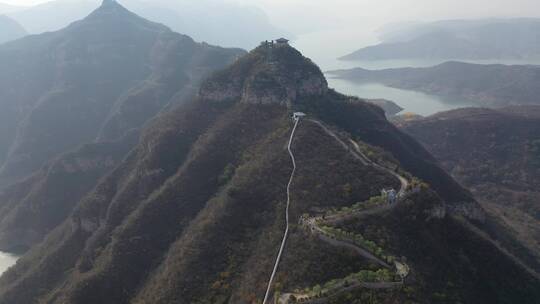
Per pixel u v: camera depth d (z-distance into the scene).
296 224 156.25
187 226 191.12
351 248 137.00
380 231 145.38
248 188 181.75
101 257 198.88
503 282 152.50
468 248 157.62
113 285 179.38
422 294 126.25
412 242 146.50
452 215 172.38
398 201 157.75
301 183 175.50
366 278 125.19
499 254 160.38
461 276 144.62
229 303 140.12
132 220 199.38
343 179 173.62
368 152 193.50
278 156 193.75
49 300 198.88
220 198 188.00
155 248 189.62
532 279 158.25
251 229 168.12
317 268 133.12
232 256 159.25
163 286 157.88
